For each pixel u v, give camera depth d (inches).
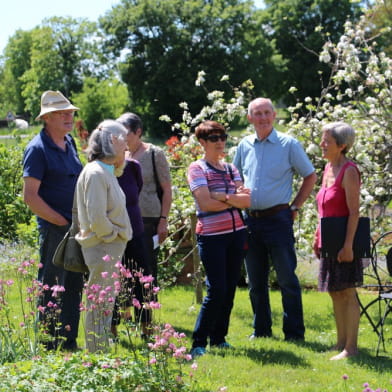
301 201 239.5
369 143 334.6
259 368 196.2
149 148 245.8
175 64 2255.2
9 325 184.7
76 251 189.0
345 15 2178.9
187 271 377.1
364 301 327.0
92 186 180.5
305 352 218.8
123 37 2347.4
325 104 345.1
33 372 150.8
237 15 2290.8
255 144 241.8
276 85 2337.6
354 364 203.2
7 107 3469.5
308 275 386.0
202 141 219.1
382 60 345.7
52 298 205.6
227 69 2253.9
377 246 360.2
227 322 225.8
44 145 208.2
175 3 2310.5
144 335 219.3
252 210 238.5
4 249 361.4
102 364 152.6
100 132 186.2
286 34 2268.7
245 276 373.7
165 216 245.0
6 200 451.2
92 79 2075.5
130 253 221.3
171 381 152.3
